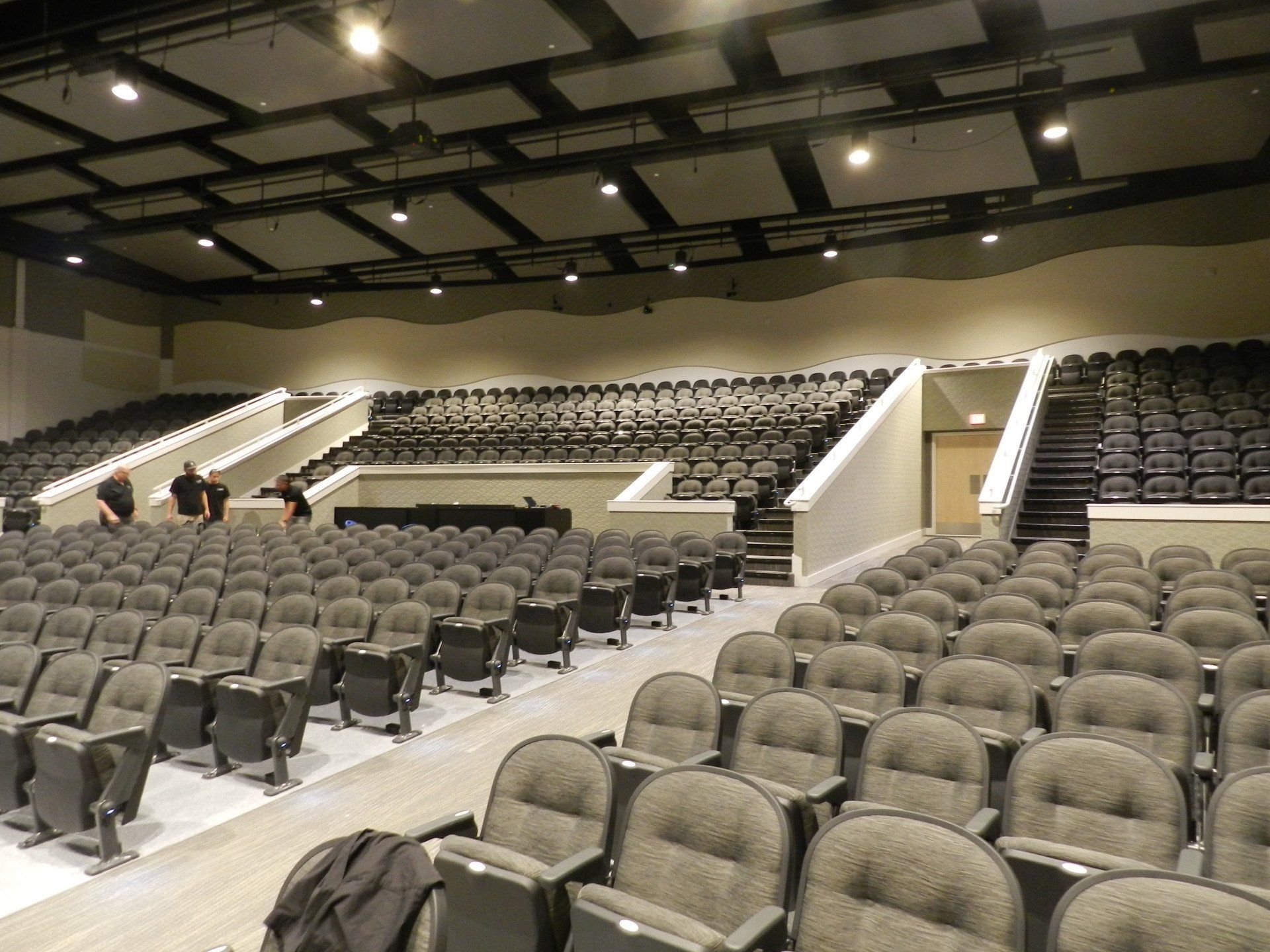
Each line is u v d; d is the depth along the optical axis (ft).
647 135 38.19
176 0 27.35
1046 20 28.35
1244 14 26.84
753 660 12.94
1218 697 11.51
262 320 63.57
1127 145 36.37
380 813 12.64
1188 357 39.99
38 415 55.88
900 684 11.64
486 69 32.30
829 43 29.68
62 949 9.16
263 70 31.65
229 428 51.16
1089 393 40.93
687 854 7.45
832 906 6.58
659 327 54.65
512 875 7.34
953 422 44.45
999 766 9.71
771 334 51.80
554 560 24.21
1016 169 39.01
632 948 6.52
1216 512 26.40
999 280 46.26
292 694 14.03
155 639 17.15
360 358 61.41
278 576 24.07
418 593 20.36
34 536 33.53
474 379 58.90
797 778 9.70
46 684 14.03
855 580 19.72
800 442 40.11
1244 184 40.40
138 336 62.80
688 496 36.96
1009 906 5.89
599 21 29.78
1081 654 12.48
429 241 50.75
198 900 10.18
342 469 46.03
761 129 36.63
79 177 43.01
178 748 15.24
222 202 47.09
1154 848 7.64
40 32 30.37
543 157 40.75
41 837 11.92
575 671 20.31
